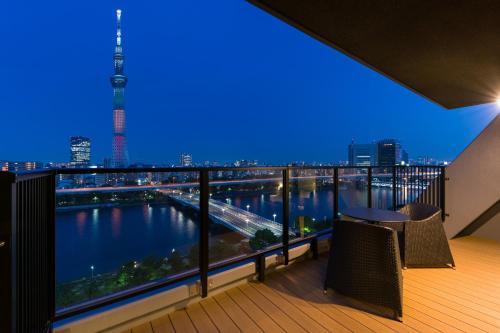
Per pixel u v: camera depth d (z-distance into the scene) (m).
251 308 2.19
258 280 2.69
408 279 2.66
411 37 2.34
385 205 4.18
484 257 3.28
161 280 2.12
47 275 1.66
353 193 3.77
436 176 4.45
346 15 2.04
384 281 2.04
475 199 3.93
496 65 2.82
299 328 1.92
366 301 2.11
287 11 2.01
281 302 2.28
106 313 1.83
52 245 1.70
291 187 3.07
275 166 2.85
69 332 1.71
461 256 3.31
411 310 2.13
